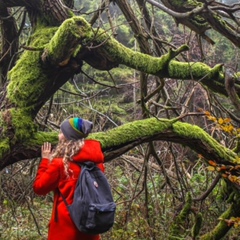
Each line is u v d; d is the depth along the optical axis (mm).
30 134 4637
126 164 8836
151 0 5500
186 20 5973
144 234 6992
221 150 5547
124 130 5020
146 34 6246
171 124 5227
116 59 5012
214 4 5926
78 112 10336
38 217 8703
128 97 14477
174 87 9445
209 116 4703
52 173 3785
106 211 3643
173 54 5000
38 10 5180
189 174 9391
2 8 5395
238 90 5668
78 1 15883
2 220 8164
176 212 7109
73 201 3732
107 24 12289
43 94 4863
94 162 3889
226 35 5848
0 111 4664
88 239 3826
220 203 7426
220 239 6496
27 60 4859
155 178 8883
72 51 4598
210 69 5406
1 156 4469
